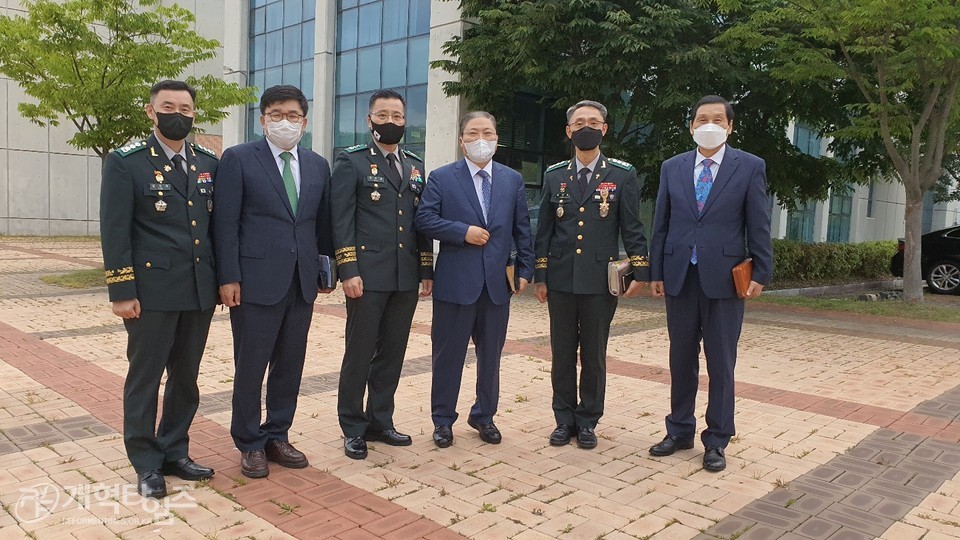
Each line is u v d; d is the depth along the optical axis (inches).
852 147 517.3
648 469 154.3
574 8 407.2
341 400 159.2
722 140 154.3
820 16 378.6
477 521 126.1
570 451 165.2
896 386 233.5
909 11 347.6
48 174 831.7
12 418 176.9
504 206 165.9
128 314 128.6
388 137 156.9
